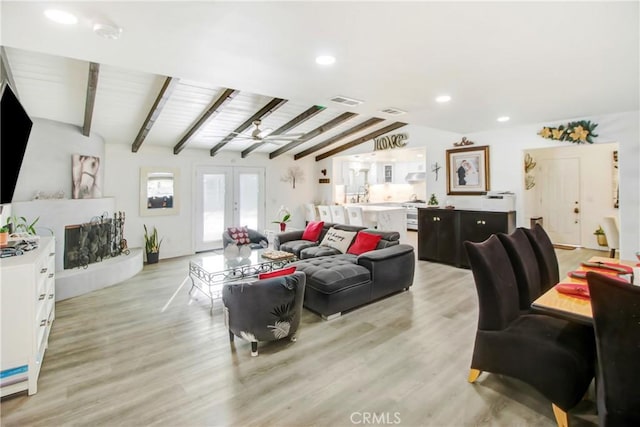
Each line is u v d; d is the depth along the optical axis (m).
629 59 2.59
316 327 3.30
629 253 4.57
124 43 2.24
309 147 8.80
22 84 3.72
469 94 3.56
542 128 5.26
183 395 2.23
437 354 2.74
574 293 1.97
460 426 1.92
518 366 2.06
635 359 1.34
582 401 2.14
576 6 1.81
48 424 1.96
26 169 4.41
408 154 9.71
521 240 2.79
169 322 3.48
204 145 7.16
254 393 2.25
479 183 6.07
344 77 2.99
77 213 4.71
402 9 1.83
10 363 2.18
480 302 2.25
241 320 2.74
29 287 2.24
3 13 1.82
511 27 2.06
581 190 7.27
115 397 2.21
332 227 5.61
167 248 6.90
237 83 3.16
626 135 4.51
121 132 5.68
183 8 1.79
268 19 1.93
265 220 8.55
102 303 4.06
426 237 6.23
